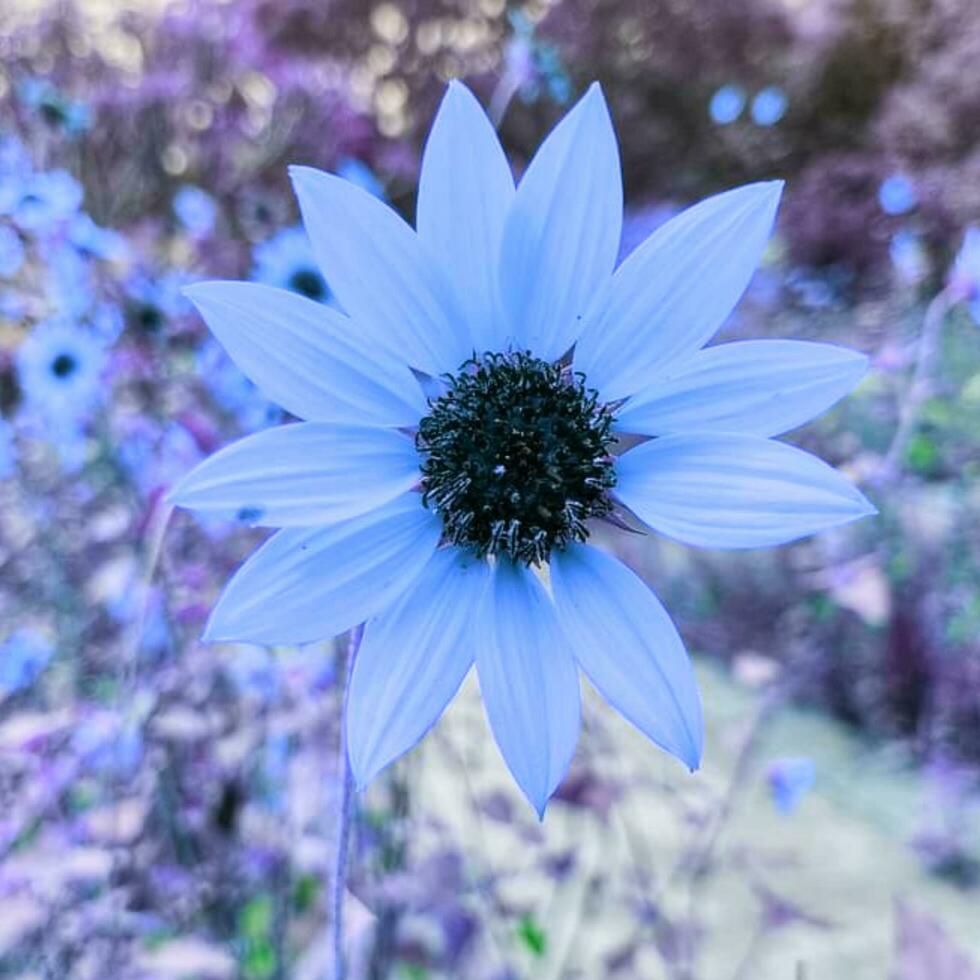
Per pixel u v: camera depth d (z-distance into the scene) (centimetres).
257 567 10
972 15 105
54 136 36
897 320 55
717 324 11
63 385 26
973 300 29
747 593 43
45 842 22
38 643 26
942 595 39
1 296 28
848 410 40
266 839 23
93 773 23
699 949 25
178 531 23
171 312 28
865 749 38
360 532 11
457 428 11
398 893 21
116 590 24
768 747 35
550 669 10
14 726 22
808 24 119
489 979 23
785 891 26
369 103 72
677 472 11
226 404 24
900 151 96
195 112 57
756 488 10
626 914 27
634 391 11
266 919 23
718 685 41
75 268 26
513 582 11
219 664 23
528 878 26
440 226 11
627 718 10
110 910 20
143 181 54
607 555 11
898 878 32
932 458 40
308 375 11
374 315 11
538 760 10
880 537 37
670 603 44
